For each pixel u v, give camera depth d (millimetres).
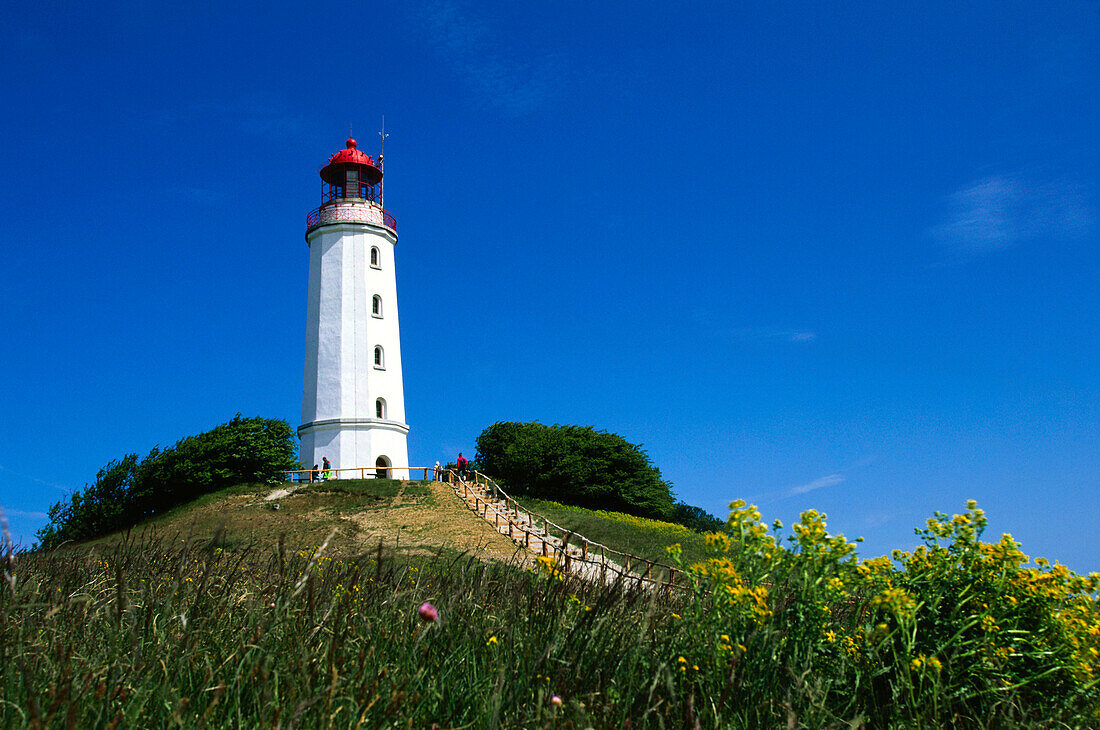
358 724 3830
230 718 3926
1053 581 5371
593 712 4211
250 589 5875
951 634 5379
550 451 47062
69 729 3324
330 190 49969
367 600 5773
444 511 33156
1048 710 5156
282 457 39219
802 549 5246
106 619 4953
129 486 36219
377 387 45500
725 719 4391
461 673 4859
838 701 5043
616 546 25484
